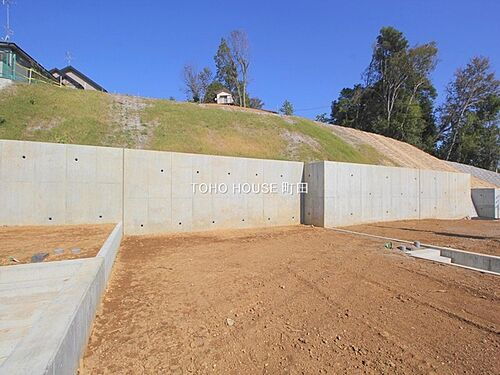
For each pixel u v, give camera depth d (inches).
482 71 1664.6
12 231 351.3
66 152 407.5
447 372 121.5
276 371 122.2
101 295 197.2
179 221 484.7
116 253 322.0
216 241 418.3
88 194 419.2
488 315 178.7
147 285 229.5
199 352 136.6
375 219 650.8
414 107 1673.2
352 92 1982.0
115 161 437.4
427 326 163.9
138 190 453.1
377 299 203.8
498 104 1683.1
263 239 438.0
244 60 2213.3
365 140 1083.9
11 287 193.9
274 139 804.0
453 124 1769.2
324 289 222.4
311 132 922.1
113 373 119.6
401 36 1707.7
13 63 951.6
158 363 127.5
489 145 1668.3
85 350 135.5
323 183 571.2
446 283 238.1
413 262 303.6
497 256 317.1
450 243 415.5
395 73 1710.1
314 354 135.1
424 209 746.2
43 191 394.3
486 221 729.6
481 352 137.4
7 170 378.0
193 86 2351.1
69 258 233.6
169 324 164.6
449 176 802.8
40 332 96.8
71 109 665.6
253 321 168.9
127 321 167.3
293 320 170.6
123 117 707.4
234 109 1059.9
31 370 74.0
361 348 140.5
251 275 256.5
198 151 631.8
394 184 686.5
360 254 339.0
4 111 573.6
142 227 456.4
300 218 614.2
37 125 567.5
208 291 217.0
